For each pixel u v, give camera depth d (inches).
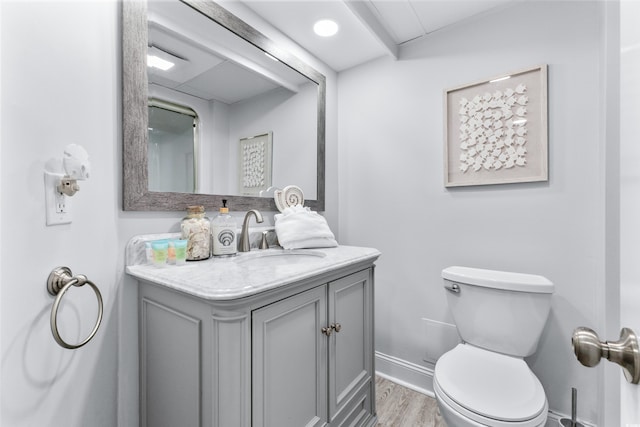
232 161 54.4
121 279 39.4
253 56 58.2
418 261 69.5
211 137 50.9
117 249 39.0
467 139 62.3
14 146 25.6
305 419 39.3
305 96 70.5
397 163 72.9
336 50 72.6
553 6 54.0
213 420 30.6
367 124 77.8
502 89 58.5
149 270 37.8
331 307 44.4
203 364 32.0
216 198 51.6
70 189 29.7
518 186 57.2
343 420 46.8
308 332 40.1
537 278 52.6
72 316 32.7
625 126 15.4
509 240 58.2
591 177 50.5
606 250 44.6
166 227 44.9
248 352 31.6
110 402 38.0
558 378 53.3
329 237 60.2
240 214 56.9
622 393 16.3
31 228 27.2
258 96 59.2
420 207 69.4
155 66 43.2
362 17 58.7
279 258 55.0
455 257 64.5
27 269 26.8
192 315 33.2
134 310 40.6
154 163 43.1
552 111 53.9
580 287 51.4
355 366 51.1
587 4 50.9
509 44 58.2
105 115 37.3
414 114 70.2
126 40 39.4
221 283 31.6
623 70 16.0
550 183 54.1
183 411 34.2
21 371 26.3
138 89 40.8
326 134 78.5
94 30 35.6
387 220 74.4
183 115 46.9
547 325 54.2
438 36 66.9
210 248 47.4
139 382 40.8
